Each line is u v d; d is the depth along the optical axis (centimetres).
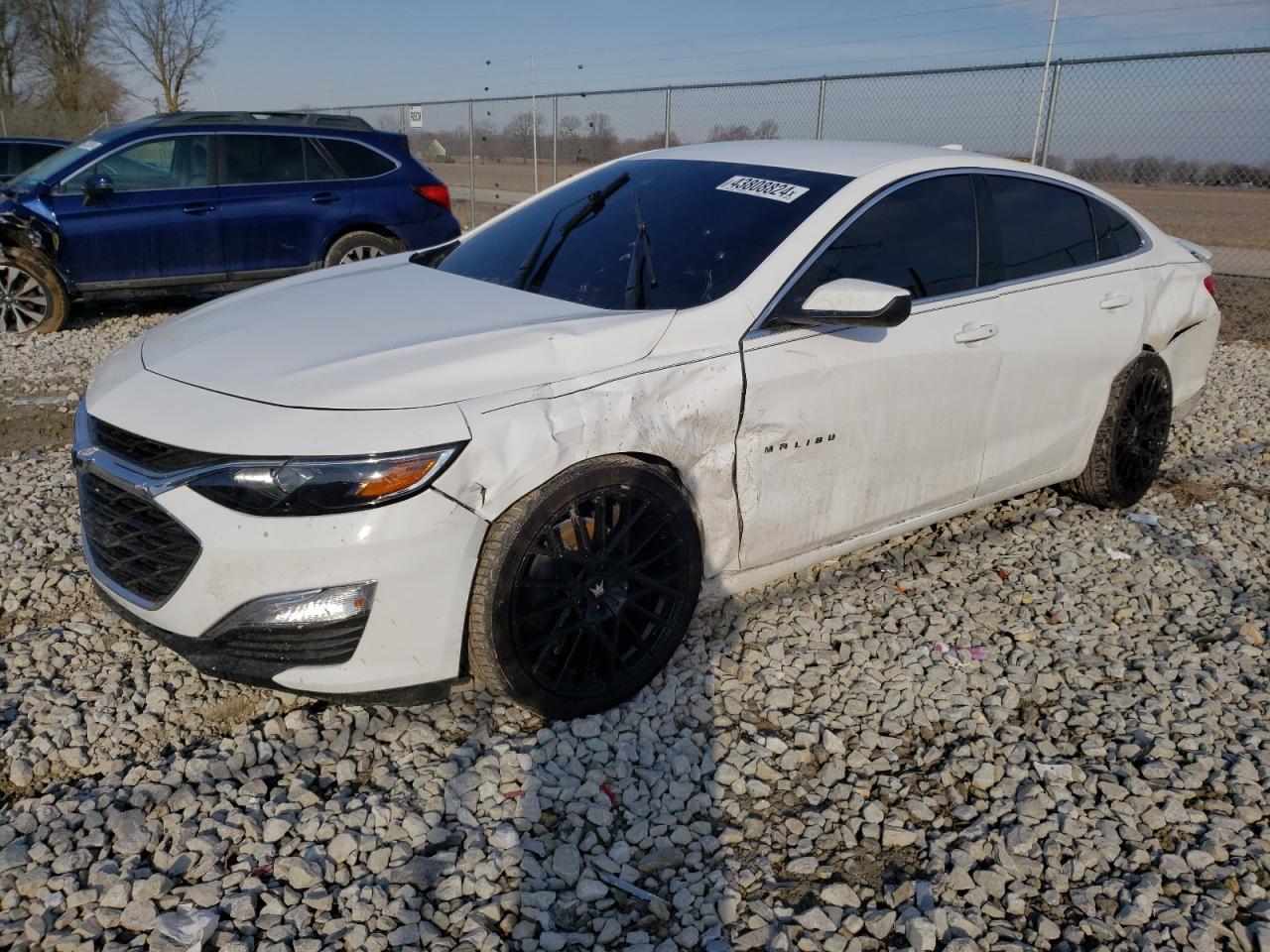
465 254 398
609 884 240
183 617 261
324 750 281
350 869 239
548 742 284
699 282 324
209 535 250
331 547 249
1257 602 389
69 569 387
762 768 279
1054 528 453
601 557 284
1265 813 269
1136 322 437
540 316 312
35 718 293
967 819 265
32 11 3812
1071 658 346
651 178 394
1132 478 463
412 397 262
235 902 225
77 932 216
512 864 242
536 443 265
